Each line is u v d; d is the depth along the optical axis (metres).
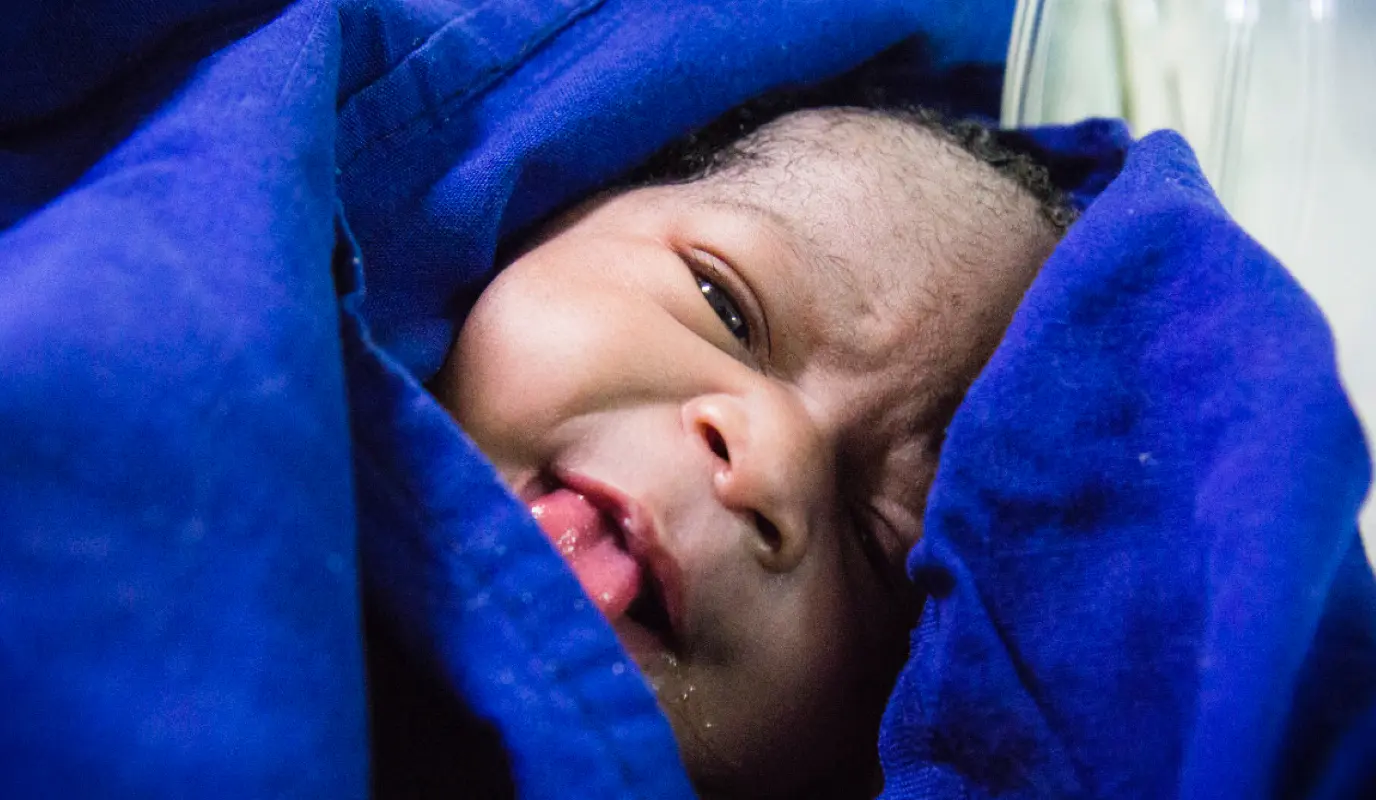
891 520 0.60
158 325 0.38
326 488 0.38
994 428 0.51
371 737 0.44
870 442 0.59
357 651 0.37
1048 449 0.50
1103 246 0.52
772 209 0.60
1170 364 0.50
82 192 0.44
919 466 0.60
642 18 0.67
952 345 0.60
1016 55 0.91
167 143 0.44
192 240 0.40
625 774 0.43
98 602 0.33
